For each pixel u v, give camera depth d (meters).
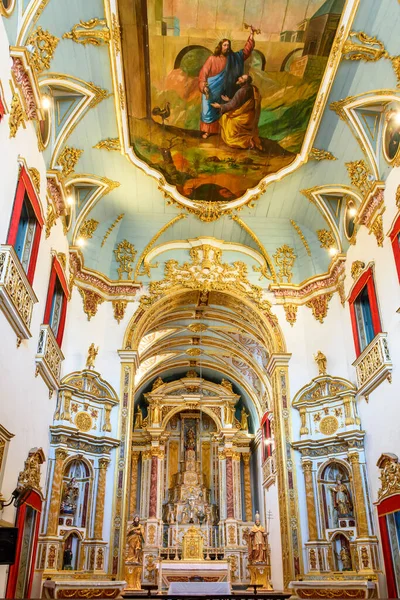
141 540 15.45
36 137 11.34
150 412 27.52
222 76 12.57
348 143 13.91
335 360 16.36
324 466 15.26
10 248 9.12
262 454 24.70
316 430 15.73
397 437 12.20
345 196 15.63
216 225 17.77
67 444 14.29
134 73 12.31
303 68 12.30
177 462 27.89
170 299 18.03
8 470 10.01
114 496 14.88
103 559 14.10
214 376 28.69
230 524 24.98
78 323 16.44
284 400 16.45
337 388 15.61
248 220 17.50
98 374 15.67
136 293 17.69
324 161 14.88
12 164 9.69
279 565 20.41
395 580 11.98
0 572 9.27
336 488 15.09
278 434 16.20
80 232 16.61
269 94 13.05
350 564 14.21
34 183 11.12
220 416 27.69
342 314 16.50
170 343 23.88
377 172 13.45
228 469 26.34
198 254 18.39
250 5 10.84
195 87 12.84
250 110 13.50
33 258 11.48
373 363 13.57
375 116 13.10
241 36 11.58
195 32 11.41
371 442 13.96
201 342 24.20
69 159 14.01
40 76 11.29
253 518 25.91
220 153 14.92
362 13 10.80
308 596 12.80
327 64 12.09
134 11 10.84
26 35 9.91
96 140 14.09
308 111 13.47
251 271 18.36
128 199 16.53
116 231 17.72
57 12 10.30
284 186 16.09
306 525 14.91
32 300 11.16
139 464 27.31
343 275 16.36
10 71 9.34
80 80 12.23
